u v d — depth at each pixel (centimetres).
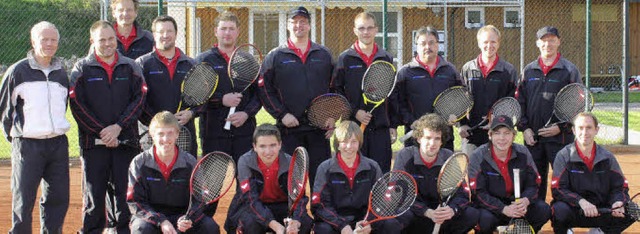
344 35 2233
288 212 620
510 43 2392
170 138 597
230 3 1984
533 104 762
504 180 666
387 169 751
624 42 1322
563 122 738
